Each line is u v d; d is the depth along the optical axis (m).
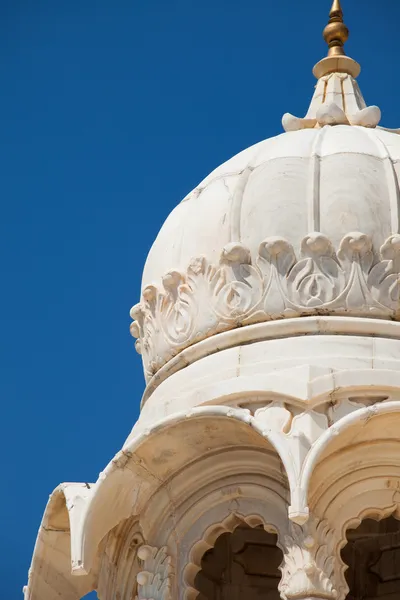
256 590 28.53
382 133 27.50
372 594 29.12
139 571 26.44
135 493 26.09
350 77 29.47
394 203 26.25
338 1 30.23
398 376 24.89
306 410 24.77
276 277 25.80
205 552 27.28
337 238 25.91
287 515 25.30
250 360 25.52
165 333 26.66
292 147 27.06
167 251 27.08
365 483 25.11
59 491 26.31
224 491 25.77
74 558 25.48
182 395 25.59
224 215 26.58
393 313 25.69
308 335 25.52
